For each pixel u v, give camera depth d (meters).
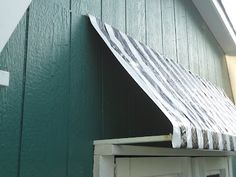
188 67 1.79
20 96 0.69
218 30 2.38
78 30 0.92
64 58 0.84
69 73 0.85
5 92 0.66
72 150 0.82
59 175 0.77
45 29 0.79
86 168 0.86
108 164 0.91
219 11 2.15
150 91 0.90
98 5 1.04
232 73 2.75
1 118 0.64
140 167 1.06
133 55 1.04
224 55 2.71
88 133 0.88
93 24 0.95
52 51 0.81
